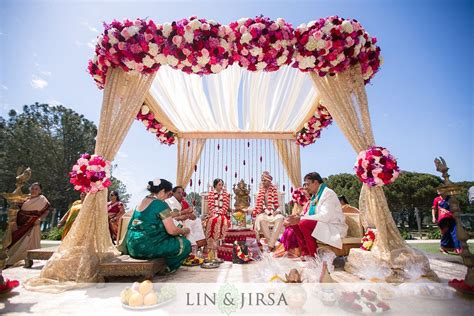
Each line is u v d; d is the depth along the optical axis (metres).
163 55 3.99
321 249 4.07
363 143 4.01
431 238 15.21
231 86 5.90
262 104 6.47
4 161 26.45
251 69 4.28
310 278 2.91
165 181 3.91
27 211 5.00
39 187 5.31
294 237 4.32
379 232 3.62
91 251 3.55
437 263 4.48
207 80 5.68
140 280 3.40
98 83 4.48
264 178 6.20
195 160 7.68
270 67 4.28
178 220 4.84
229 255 4.89
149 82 4.31
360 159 3.82
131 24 4.06
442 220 6.41
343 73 4.28
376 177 3.65
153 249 3.56
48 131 30.41
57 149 29.97
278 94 6.21
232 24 4.15
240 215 5.92
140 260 3.51
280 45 4.00
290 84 5.84
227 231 5.36
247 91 6.14
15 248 4.80
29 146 27.97
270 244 5.39
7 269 4.36
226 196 5.64
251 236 5.39
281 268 3.29
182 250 3.86
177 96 6.07
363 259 3.57
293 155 7.71
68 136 31.19
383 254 3.49
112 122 4.08
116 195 6.89
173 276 3.65
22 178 3.28
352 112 4.14
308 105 6.34
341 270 3.93
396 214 34.38
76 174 3.67
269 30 4.00
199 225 5.43
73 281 3.29
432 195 30.97
